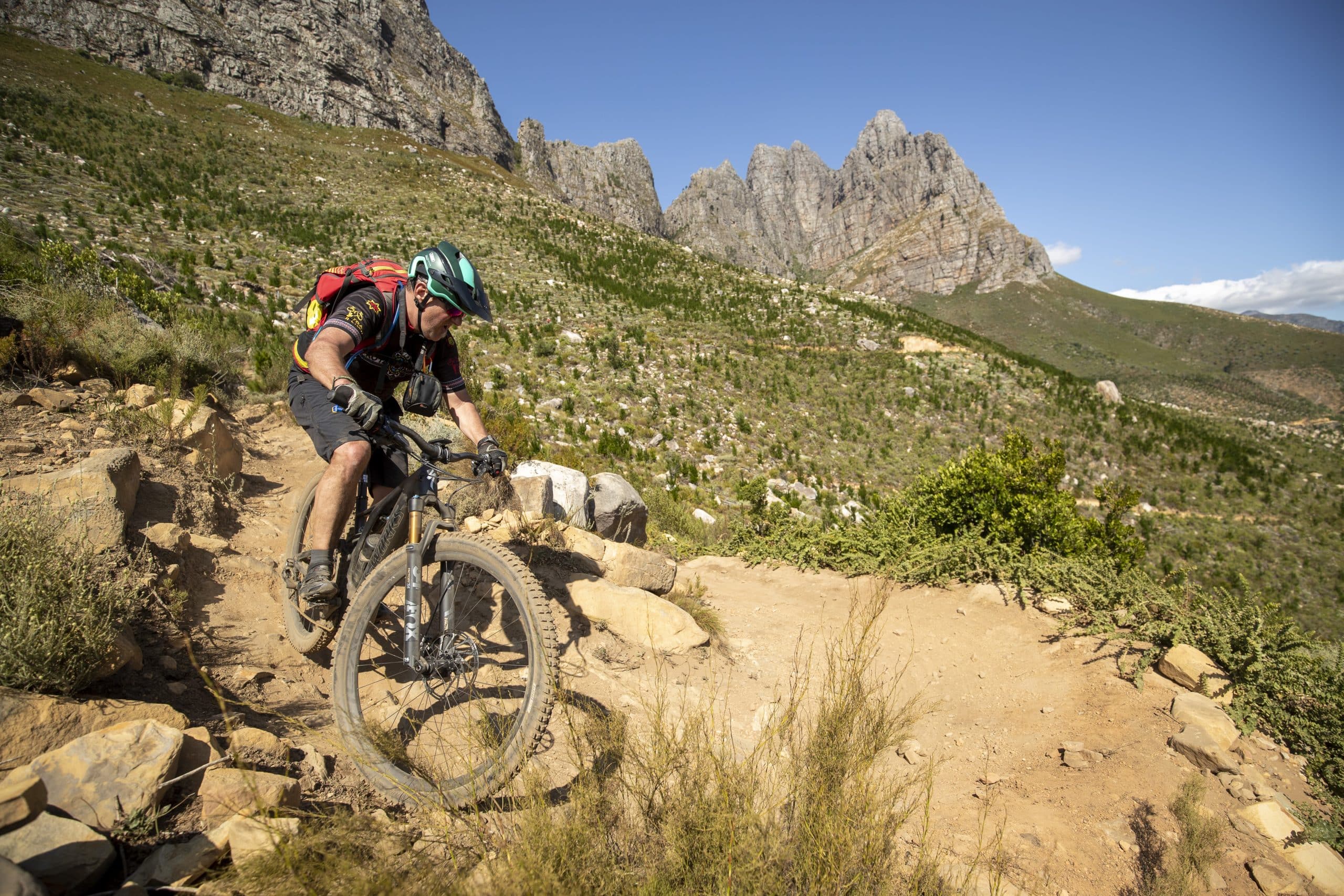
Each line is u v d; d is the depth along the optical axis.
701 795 1.84
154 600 2.62
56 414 4.38
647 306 81.62
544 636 2.11
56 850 1.38
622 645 3.87
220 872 1.49
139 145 80.44
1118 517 6.65
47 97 82.56
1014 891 2.10
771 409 55.28
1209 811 2.51
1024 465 6.74
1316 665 3.22
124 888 1.35
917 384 72.50
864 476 46.41
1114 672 3.74
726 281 107.12
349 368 2.47
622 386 47.56
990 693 3.86
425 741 2.34
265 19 130.00
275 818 1.65
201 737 1.94
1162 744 3.00
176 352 6.92
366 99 136.62
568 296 75.19
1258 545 58.19
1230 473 74.44
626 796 2.08
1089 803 2.67
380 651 2.92
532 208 116.19
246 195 77.12
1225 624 3.64
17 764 1.68
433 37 185.12
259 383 10.13
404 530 2.44
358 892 1.40
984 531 6.64
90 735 1.71
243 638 2.84
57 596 2.08
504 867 1.60
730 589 6.36
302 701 2.53
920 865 1.87
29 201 48.38
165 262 42.31
